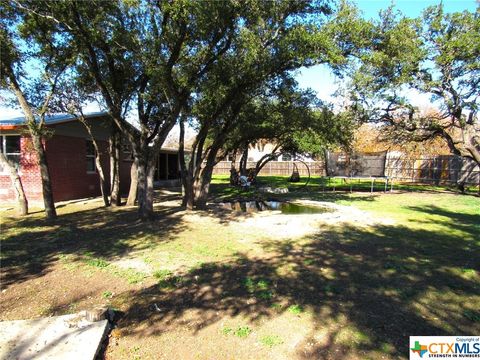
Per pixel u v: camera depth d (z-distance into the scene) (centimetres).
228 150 1507
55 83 860
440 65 1383
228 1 639
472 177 1977
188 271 480
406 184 2162
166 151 2170
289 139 1822
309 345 295
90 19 713
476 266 510
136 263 514
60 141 1202
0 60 752
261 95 1030
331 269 494
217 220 875
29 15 720
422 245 636
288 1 754
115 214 947
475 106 1385
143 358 278
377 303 378
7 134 1153
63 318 325
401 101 1438
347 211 1055
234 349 290
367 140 2909
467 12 1325
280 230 764
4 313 354
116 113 848
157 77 743
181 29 696
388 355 279
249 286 424
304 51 790
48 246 608
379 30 875
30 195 1166
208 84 849
